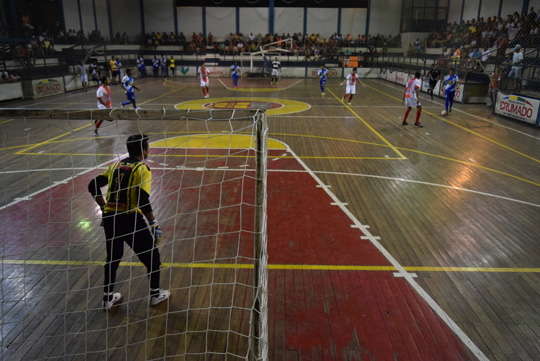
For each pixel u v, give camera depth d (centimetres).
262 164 263
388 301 439
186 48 3525
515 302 441
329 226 613
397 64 3048
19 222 607
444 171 878
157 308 420
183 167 870
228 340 375
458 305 434
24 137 1130
